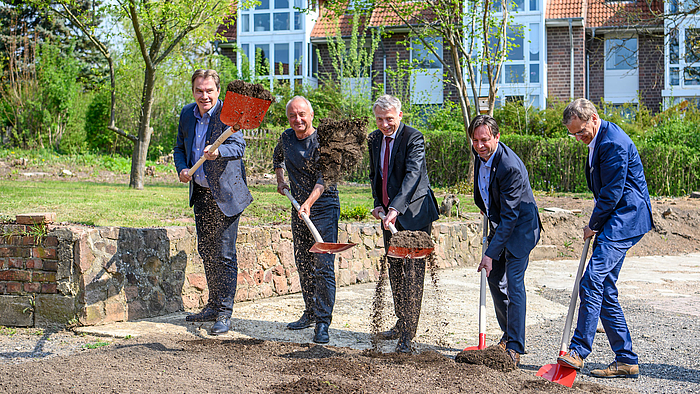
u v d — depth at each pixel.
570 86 25.17
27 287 5.20
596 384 3.94
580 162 16.73
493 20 15.76
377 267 8.41
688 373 4.26
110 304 5.28
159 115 24.97
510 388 3.68
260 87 4.54
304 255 5.28
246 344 4.62
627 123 20.67
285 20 29.08
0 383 3.53
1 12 31.72
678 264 10.52
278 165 5.51
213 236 5.30
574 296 4.20
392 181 4.82
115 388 3.46
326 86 24.78
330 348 4.59
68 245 5.08
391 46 26.72
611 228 4.22
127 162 18.97
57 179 14.44
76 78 26.25
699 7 15.23
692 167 16.45
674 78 24.92
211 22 13.76
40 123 23.00
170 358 4.13
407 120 22.27
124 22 21.83
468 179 16.38
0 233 5.26
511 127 21.12
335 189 5.19
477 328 5.54
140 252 5.54
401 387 3.59
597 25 25.30
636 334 5.40
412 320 4.60
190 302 6.02
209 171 5.18
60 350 4.49
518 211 4.32
